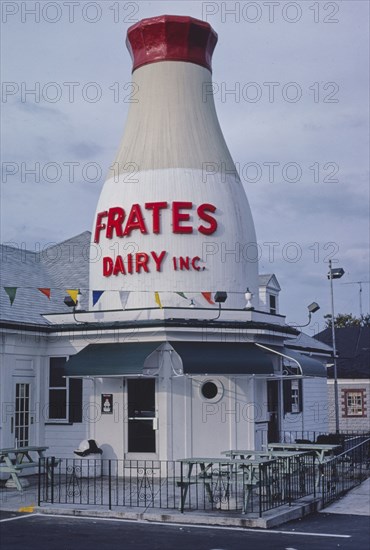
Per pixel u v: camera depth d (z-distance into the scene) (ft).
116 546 41.39
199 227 74.18
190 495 55.11
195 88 79.20
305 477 61.77
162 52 79.36
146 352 68.74
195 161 75.87
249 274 77.56
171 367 70.28
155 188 74.54
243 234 77.15
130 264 74.02
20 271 87.30
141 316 71.26
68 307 83.56
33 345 74.95
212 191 75.56
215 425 71.10
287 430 92.07
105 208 77.20
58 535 44.45
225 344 71.46
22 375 73.26
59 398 75.61
